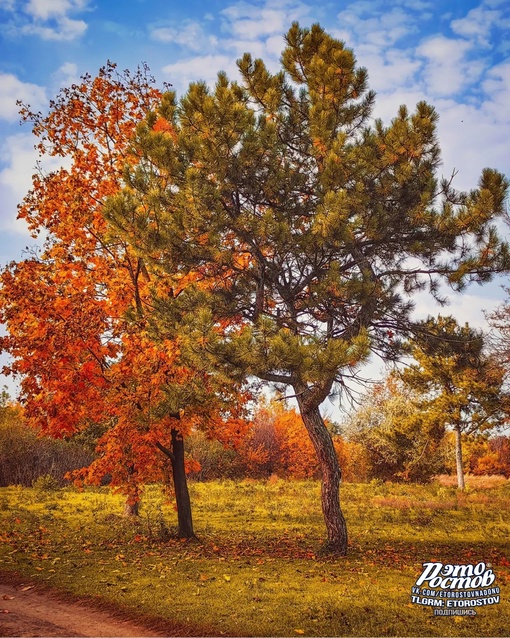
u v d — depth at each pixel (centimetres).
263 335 1075
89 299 1452
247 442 4838
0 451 3734
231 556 1292
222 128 1266
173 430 1608
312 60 1412
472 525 1942
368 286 1228
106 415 1493
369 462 4641
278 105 1427
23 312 1382
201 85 1306
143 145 1336
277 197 1370
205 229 1284
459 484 3491
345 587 962
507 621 790
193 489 3225
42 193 1614
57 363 1362
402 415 4434
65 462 3841
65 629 767
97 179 1656
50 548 1360
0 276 1414
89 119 1700
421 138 1269
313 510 2344
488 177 1255
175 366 1355
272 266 1349
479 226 1273
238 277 1416
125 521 1912
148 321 1355
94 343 1414
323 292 1256
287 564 1196
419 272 1414
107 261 1573
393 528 1875
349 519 2091
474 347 1432
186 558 1244
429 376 2630
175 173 1293
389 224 1320
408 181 1312
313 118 1302
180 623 782
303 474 5181
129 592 932
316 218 1196
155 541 1512
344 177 1245
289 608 830
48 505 2378
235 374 1095
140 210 1294
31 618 815
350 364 1065
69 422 1373
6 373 1359
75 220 1556
